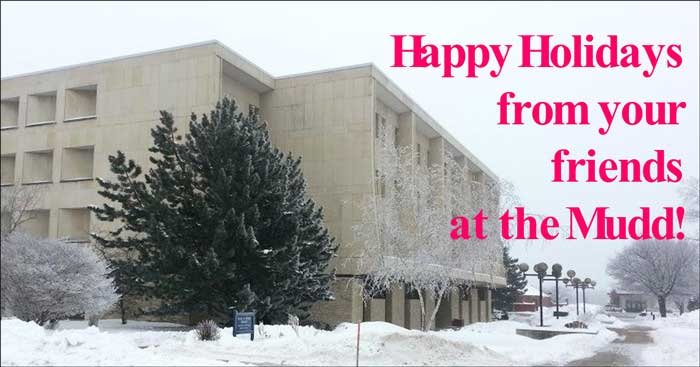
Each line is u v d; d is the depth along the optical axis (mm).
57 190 38500
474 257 28625
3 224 28250
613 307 135250
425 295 46656
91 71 38781
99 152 37688
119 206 35969
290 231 29062
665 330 45438
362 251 32875
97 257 25469
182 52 36688
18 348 15234
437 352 19688
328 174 38719
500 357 20547
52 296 21953
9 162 41375
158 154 36062
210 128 28984
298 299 30422
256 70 39188
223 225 26656
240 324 22469
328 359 18250
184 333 24109
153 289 28297
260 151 29406
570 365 20156
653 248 92125
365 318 38281
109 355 15047
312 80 39969
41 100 40844
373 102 38688
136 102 37250
